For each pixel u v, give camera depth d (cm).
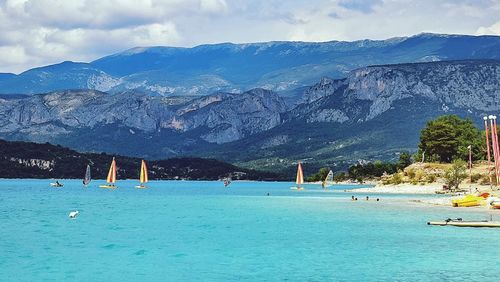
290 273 6128
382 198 19250
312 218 12131
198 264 6662
